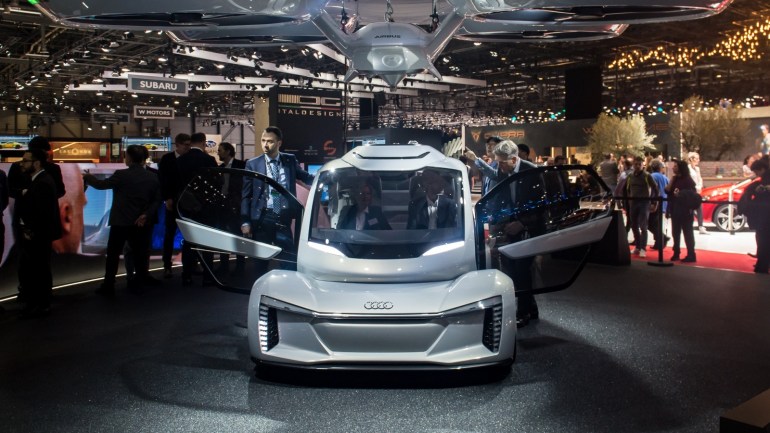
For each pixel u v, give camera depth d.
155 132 41.94
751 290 7.21
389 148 5.29
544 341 5.12
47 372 4.47
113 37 19.52
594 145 22.91
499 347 4.09
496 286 4.18
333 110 13.95
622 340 5.13
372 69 7.70
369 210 4.94
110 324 5.84
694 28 20.00
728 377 4.21
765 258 8.36
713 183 14.89
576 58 25.47
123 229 7.22
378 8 8.45
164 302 6.76
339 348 4.02
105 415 3.66
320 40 8.92
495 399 3.86
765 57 22.08
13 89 31.03
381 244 4.59
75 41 20.73
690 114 22.72
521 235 5.80
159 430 3.44
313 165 13.86
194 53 20.14
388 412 3.68
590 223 4.94
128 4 5.44
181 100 35.94
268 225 6.41
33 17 14.14
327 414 3.66
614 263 8.98
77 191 8.20
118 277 8.48
